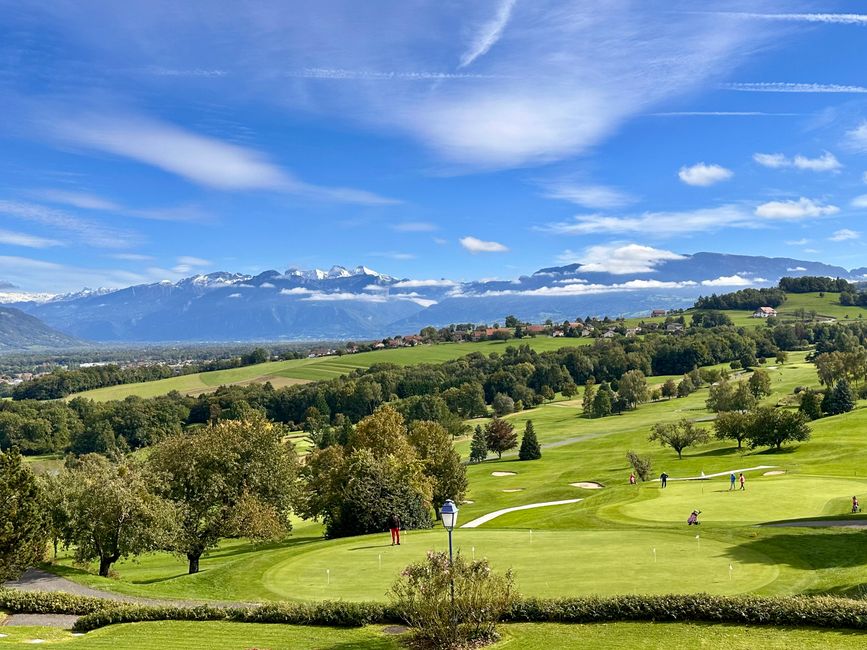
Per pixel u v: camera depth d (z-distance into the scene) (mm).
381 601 28172
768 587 26641
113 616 27859
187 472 50938
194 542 49594
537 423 164750
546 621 23766
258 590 32438
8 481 36188
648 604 23391
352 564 36562
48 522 39938
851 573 28188
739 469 80875
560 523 48469
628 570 30469
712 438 110625
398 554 38531
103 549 44844
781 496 52844
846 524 38656
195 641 24328
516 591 24484
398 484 54969
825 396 122812
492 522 59500
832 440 93000
